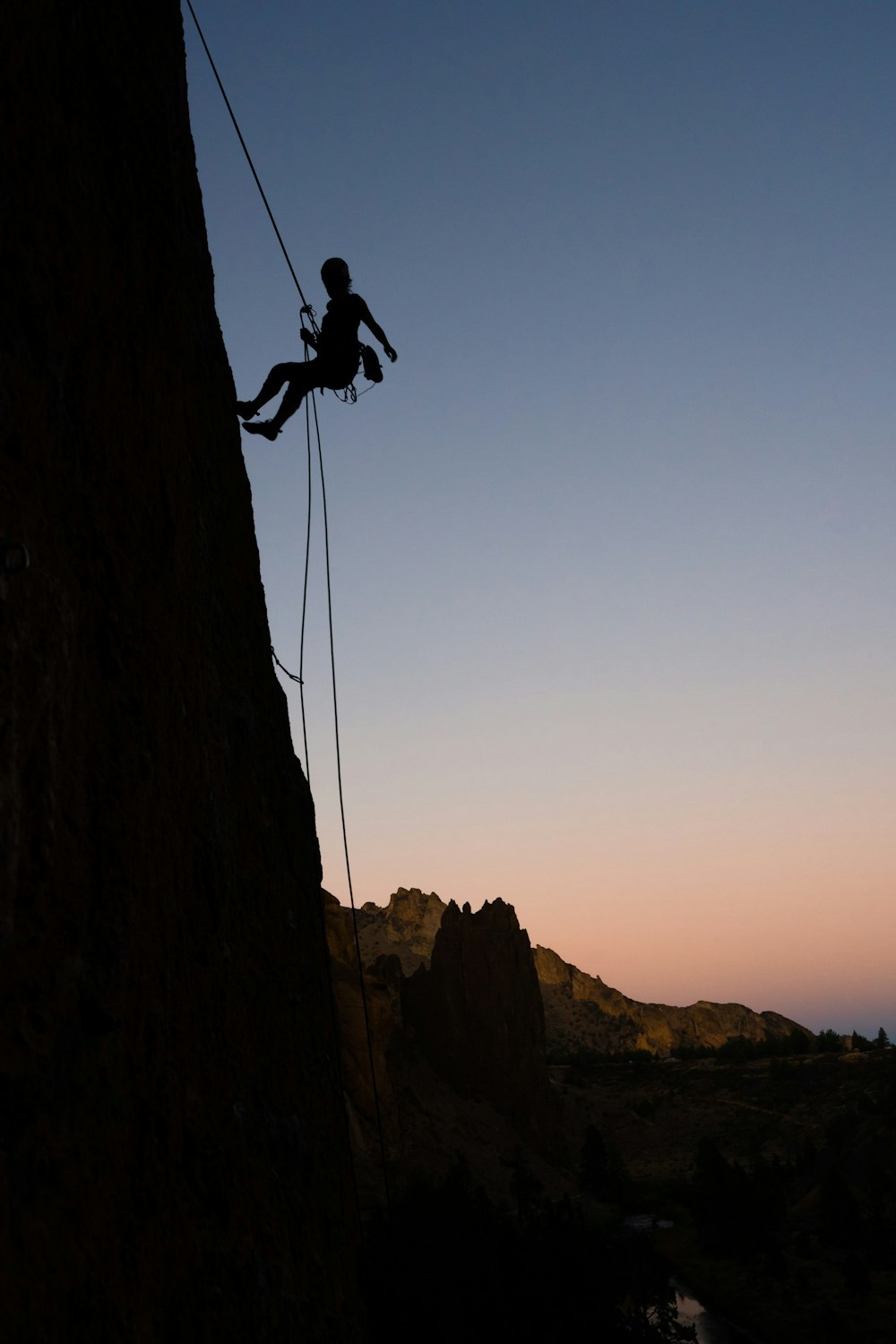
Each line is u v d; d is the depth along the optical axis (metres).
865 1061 172.50
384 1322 31.42
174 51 7.14
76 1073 3.87
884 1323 60.72
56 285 4.44
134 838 4.64
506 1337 31.86
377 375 8.94
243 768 7.11
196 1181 4.94
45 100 4.60
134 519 5.21
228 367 8.35
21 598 3.71
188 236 7.20
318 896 8.65
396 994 135.75
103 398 4.91
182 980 5.23
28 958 3.57
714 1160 96.81
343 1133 8.03
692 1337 40.31
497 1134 121.81
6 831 3.45
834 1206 87.31
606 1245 37.72
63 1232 3.56
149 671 5.15
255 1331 5.11
